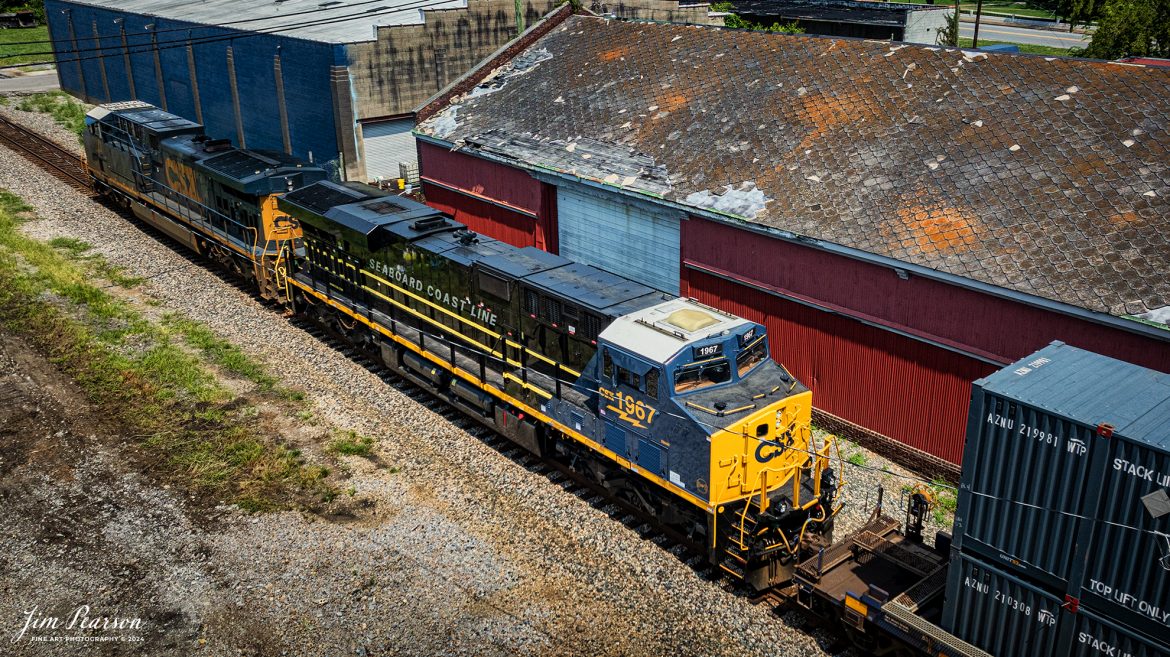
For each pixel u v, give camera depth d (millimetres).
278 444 18000
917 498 13430
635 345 14352
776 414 13789
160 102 48250
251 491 16406
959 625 11266
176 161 27781
